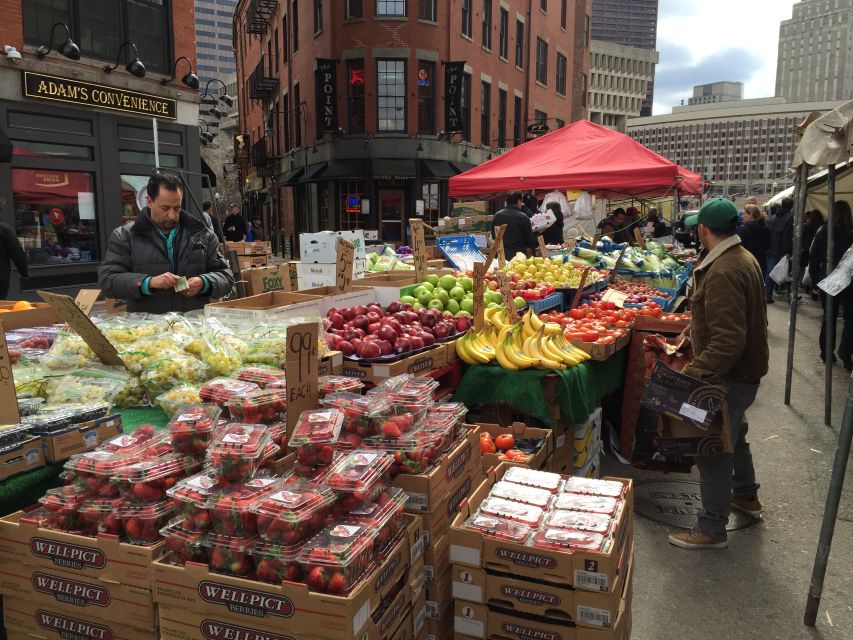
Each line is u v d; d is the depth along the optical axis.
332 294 4.88
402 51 23.39
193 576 1.86
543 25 32.66
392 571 2.02
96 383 2.77
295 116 28.84
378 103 23.88
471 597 2.27
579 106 41.09
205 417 2.21
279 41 31.05
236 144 36.94
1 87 9.92
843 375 8.05
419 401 2.48
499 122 29.45
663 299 6.97
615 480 2.67
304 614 1.76
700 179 13.45
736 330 3.38
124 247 4.16
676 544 3.96
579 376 4.28
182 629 1.89
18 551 2.08
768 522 4.26
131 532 1.95
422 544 2.26
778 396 7.17
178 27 13.05
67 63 10.91
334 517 2.03
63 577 2.02
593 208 13.99
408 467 2.35
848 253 3.88
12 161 10.14
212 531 1.92
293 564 1.83
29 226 10.52
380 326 3.92
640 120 158.88
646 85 114.50
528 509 2.40
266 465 2.20
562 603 2.14
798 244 6.60
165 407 2.65
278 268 5.08
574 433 4.43
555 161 9.98
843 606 3.32
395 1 23.41
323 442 2.15
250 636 1.82
